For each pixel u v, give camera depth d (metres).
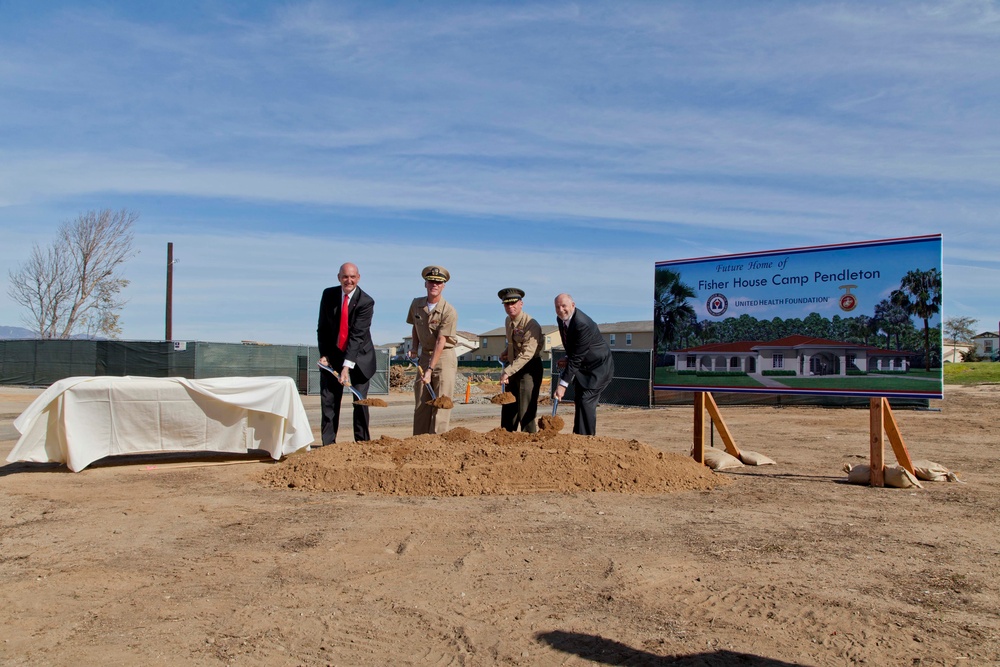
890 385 7.85
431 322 9.16
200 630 3.75
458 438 8.41
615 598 4.22
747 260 8.88
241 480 7.68
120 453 8.25
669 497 7.02
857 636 3.69
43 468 8.38
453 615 3.96
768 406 20.56
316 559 4.93
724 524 5.95
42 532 5.57
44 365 31.62
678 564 4.85
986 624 3.85
